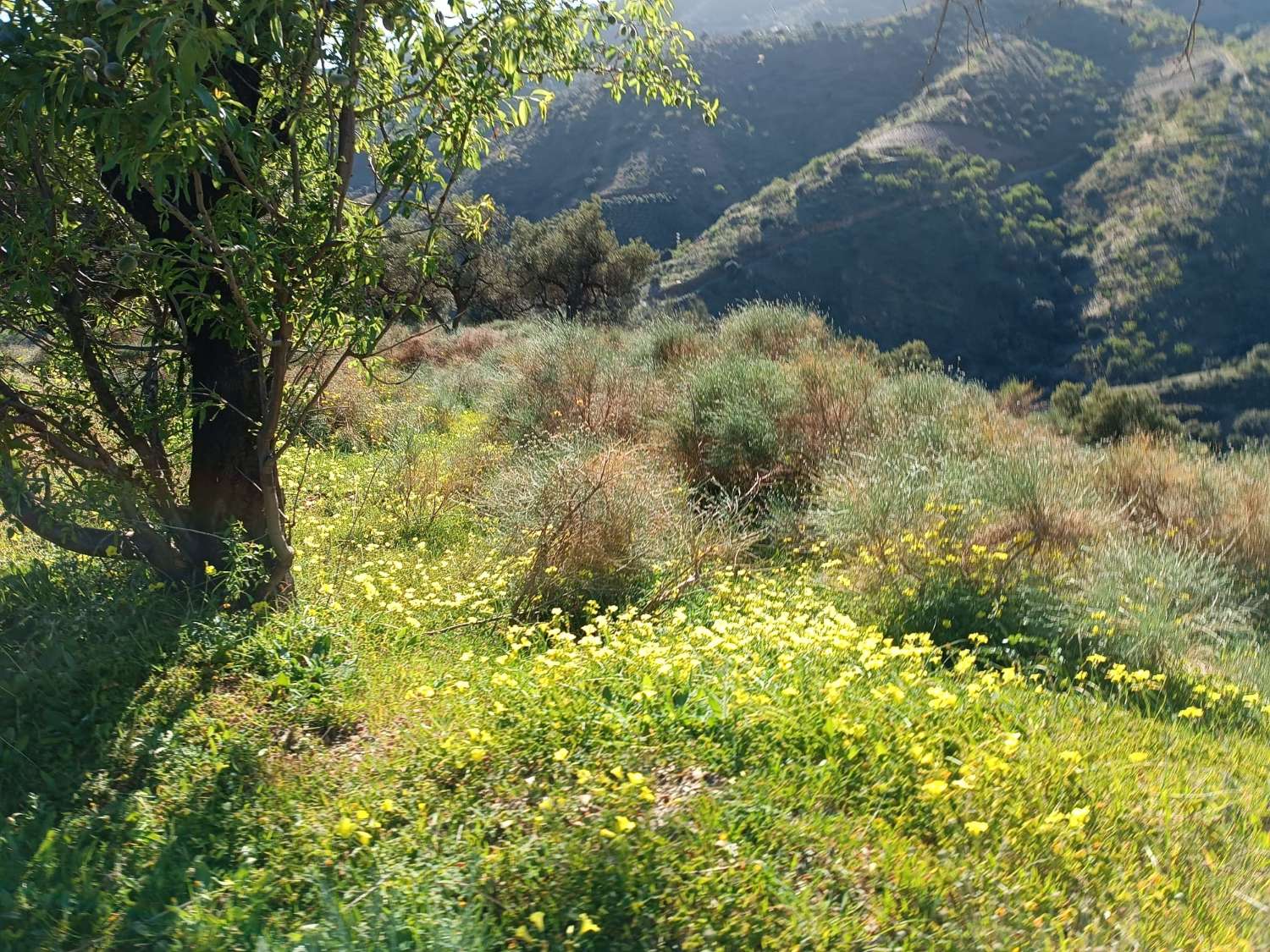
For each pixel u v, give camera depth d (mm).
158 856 3086
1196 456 9414
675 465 8852
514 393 11641
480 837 3078
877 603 5816
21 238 4098
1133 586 5879
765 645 4684
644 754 3516
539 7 4688
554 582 5828
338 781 3521
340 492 8906
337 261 4410
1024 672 5004
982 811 3244
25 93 3500
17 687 3975
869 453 8539
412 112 4816
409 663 4641
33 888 2840
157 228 4598
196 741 3773
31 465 4688
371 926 2658
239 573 4793
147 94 3592
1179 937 2699
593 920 2695
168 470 5156
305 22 4051
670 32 5180
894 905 2791
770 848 3008
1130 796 3443
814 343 11656
